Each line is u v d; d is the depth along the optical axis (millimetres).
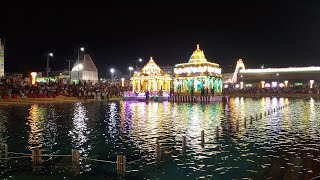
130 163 13352
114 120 26969
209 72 60812
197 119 27766
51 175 11828
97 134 19906
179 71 63688
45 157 14234
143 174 11945
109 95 66188
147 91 59344
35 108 38969
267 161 13500
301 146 16281
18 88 52000
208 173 12000
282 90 95250
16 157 14172
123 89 73125
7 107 40219
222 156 14336
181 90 63125
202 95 56188
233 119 27734
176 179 11383
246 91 97000
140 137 18906
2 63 82125
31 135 19484
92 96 60312
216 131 18891
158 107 42969
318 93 89938
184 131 21062
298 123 25031
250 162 13359
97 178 11508
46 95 53781
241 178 11391
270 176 11570
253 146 16328
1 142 17391
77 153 13203
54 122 25375
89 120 26875
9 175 11844
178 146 16422
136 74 68688
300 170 12242
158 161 13617
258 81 112812
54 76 102875
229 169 12438
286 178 11328
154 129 21922
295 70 109125
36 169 12523
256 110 37750
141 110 37594
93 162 13469
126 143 17203
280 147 16062
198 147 16141
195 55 63125
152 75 66312
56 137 18875
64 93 57969
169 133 20281
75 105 45312
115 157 14352
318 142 17297
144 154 14844
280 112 34969
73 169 12531
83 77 94625
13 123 24641
